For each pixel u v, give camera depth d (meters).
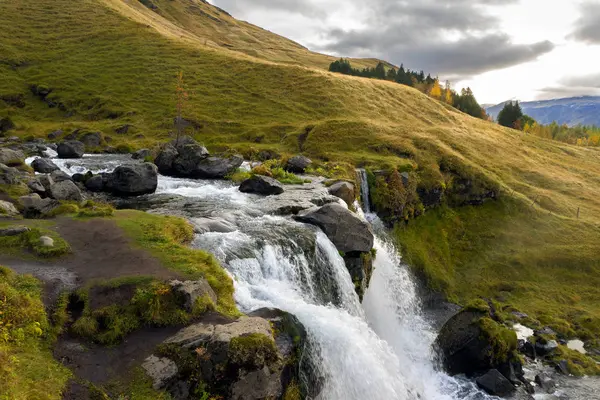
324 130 72.38
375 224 53.66
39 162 38.34
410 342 33.38
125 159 50.62
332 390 15.71
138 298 14.29
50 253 16.91
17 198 23.67
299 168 50.12
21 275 14.66
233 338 12.63
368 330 18.86
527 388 27.39
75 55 98.44
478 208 64.50
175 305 14.55
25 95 83.81
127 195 33.97
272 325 15.09
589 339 38.72
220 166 43.78
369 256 30.53
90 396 10.89
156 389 11.67
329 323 16.72
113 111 78.81
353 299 25.25
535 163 85.38
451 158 67.44
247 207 30.39
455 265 55.16
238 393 12.05
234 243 21.66
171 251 18.36
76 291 14.51
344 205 34.72
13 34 102.06
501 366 27.38
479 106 171.50
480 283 51.47
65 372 11.48
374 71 184.75
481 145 84.25
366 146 68.50
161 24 161.25
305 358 14.99
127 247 18.47
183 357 12.47
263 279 20.31
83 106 81.50
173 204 31.09
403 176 58.66
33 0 120.25
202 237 22.08
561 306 45.66
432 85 186.25
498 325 28.52
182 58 101.94
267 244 22.03
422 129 82.12
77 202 27.28
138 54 101.25
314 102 86.94
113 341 13.14
